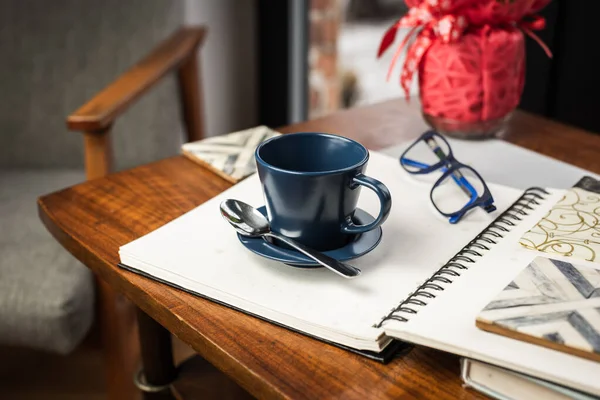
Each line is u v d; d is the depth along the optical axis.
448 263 0.52
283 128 0.82
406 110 0.90
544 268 0.49
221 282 0.51
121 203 0.65
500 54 0.73
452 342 0.42
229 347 0.46
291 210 0.52
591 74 1.19
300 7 1.57
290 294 0.49
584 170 0.71
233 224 0.55
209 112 1.59
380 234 0.55
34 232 0.99
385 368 0.45
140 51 1.24
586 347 0.40
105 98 0.96
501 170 0.71
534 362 0.40
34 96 1.26
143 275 0.54
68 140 1.27
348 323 0.46
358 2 1.52
